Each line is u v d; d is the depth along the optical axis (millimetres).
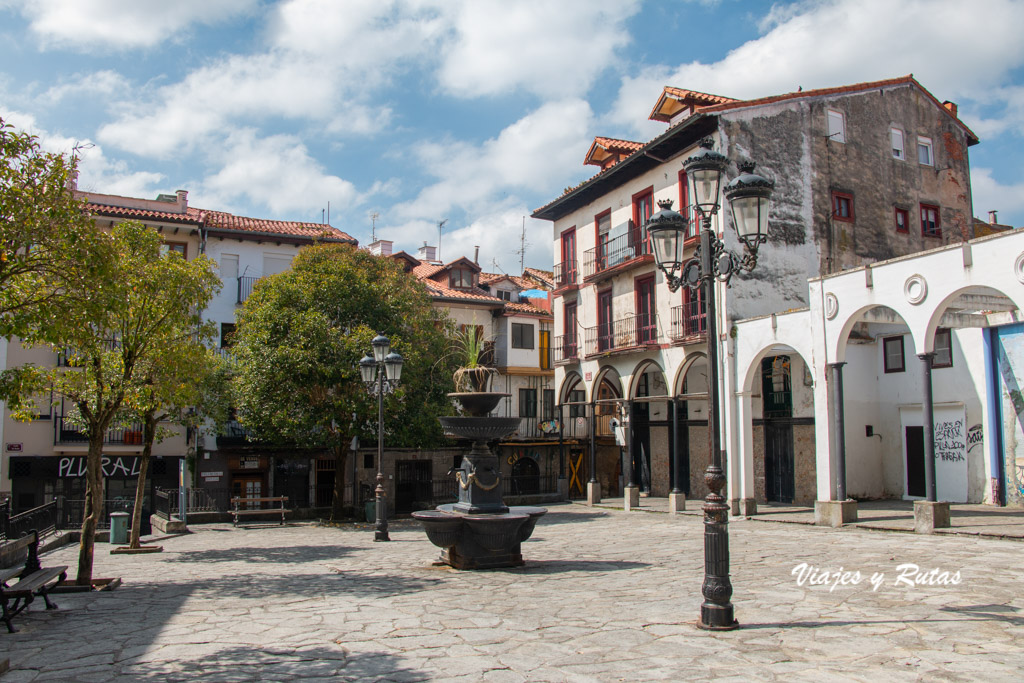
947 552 12578
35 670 6535
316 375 22938
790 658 6480
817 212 24844
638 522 21250
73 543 19531
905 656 6477
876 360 24734
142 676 6266
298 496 31000
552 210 33406
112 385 12305
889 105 27078
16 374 8828
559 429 33875
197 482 29062
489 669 6305
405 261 38312
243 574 12633
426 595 10008
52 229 8164
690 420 29953
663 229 8859
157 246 13000
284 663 6594
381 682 5965
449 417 12289
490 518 11969
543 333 38781
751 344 21625
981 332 21156
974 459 21328
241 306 28969
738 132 23734
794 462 24625
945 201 28016
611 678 5992
